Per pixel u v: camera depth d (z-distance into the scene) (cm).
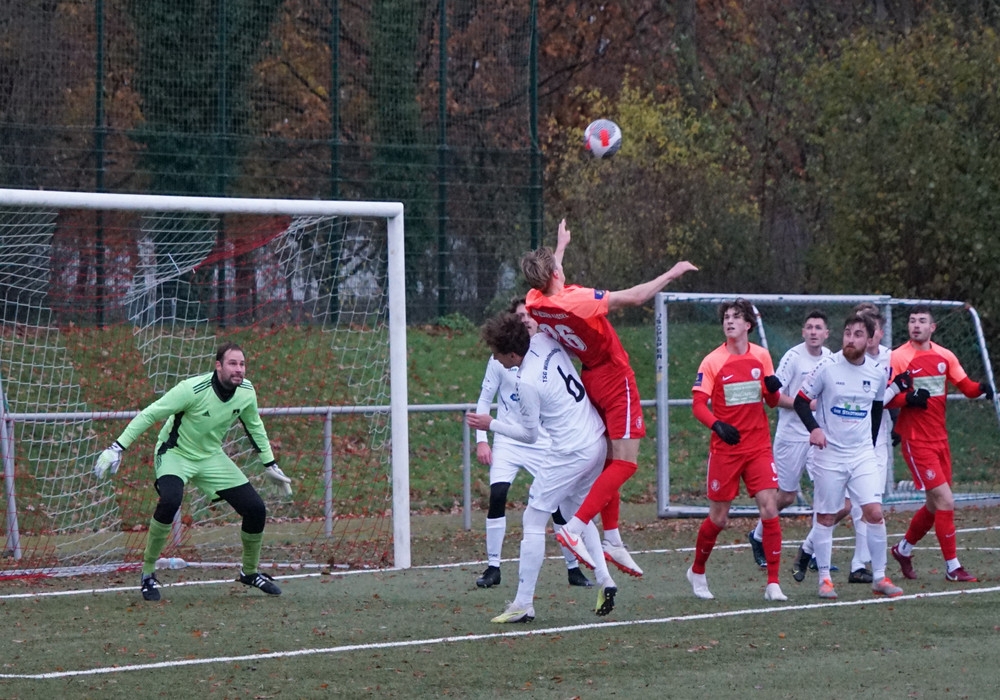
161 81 5572
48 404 3481
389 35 5953
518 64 6131
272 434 3962
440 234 5928
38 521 3316
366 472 3950
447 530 3588
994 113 5534
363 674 1747
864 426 2469
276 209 2856
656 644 1956
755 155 7462
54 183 5378
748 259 6569
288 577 2775
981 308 5531
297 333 4312
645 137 6700
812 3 7906
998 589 2516
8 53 5294
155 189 5541
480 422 2109
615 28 8544
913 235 5575
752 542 2898
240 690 1652
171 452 2473
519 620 2161
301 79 5888
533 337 2170
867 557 2655
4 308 3822
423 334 5684
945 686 1652
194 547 3228
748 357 2397
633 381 2147
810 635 2025
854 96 5769
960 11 6700
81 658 1866
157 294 4103
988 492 4375
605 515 2288
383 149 5897
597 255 6241
